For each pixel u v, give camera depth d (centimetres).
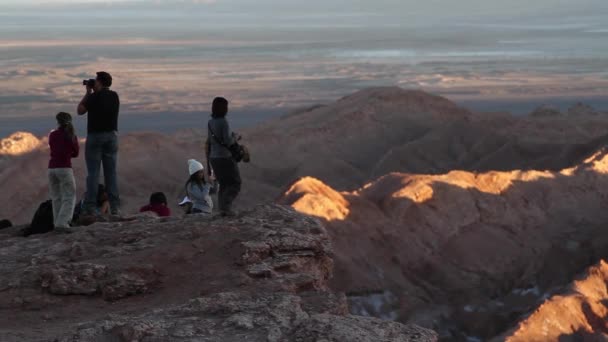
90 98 1603
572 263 5338
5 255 1386
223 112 1393
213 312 1023
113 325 970
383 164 9669
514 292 5188
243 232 1346
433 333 932
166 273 1256
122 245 1381
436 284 5294
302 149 10181
